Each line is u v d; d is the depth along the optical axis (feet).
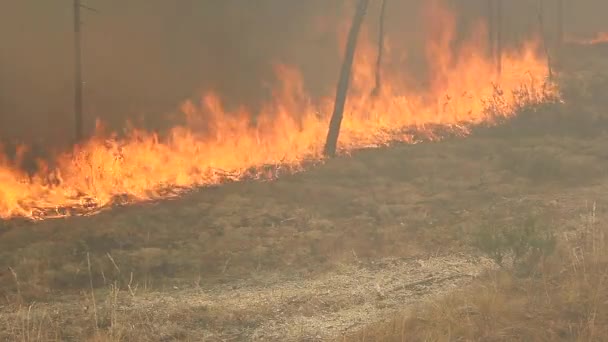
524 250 61.11
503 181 114.62
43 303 60.90
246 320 54.29
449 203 101.19
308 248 78.74
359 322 52.75
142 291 64.23
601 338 44.16
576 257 61.46
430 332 46.26
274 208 100.73
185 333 51.47
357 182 119.65
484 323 47.75
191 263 74.33
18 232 87.81
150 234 88.02
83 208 106.83
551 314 48.88
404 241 79.82
